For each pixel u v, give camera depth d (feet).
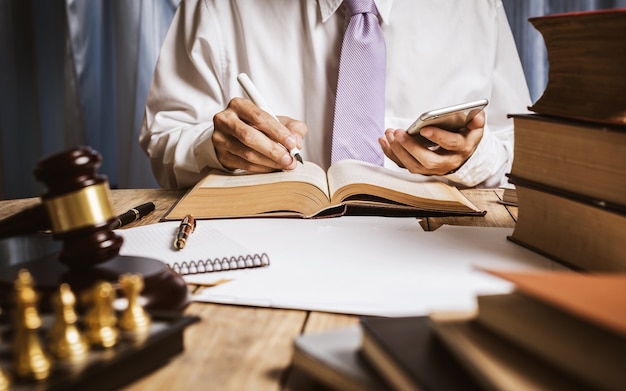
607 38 2.29
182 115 5.94
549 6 8.17
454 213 3.51
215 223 3.31
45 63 9.14
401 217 3.48
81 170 1.89
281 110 6.27
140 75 8.39
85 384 1.46
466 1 6.35
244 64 6.30
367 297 2.20
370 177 3.80
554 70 2.68
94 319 1.58
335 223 3.30
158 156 5.65
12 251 2.46
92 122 8.81
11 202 4.20
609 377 1.03
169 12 8.52
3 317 1.73
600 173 2.34
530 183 2.75
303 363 1.59
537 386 1.06
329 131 6.17
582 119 2.42
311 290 2.28
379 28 5.53
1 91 9.04
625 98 2.27
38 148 9.32
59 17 9.05
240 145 4.24
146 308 1.86
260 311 2.12
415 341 1.42
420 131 4.11
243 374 1.66
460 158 4.29
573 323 1.12
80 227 1.88
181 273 2.48
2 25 8.93
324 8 6.01
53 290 1.81
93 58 8.71
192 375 1.65
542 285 1.08
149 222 3.50
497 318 1.27
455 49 6.32
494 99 6.47
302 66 6.23
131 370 1.59
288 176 3.90
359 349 1.57
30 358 1.42
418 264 2.58
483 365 1.15
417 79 6.29
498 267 2.54
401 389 1.30
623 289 1.07
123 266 1.99
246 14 6.19
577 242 2.52
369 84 5.40
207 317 2.07
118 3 8.32
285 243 2.91
